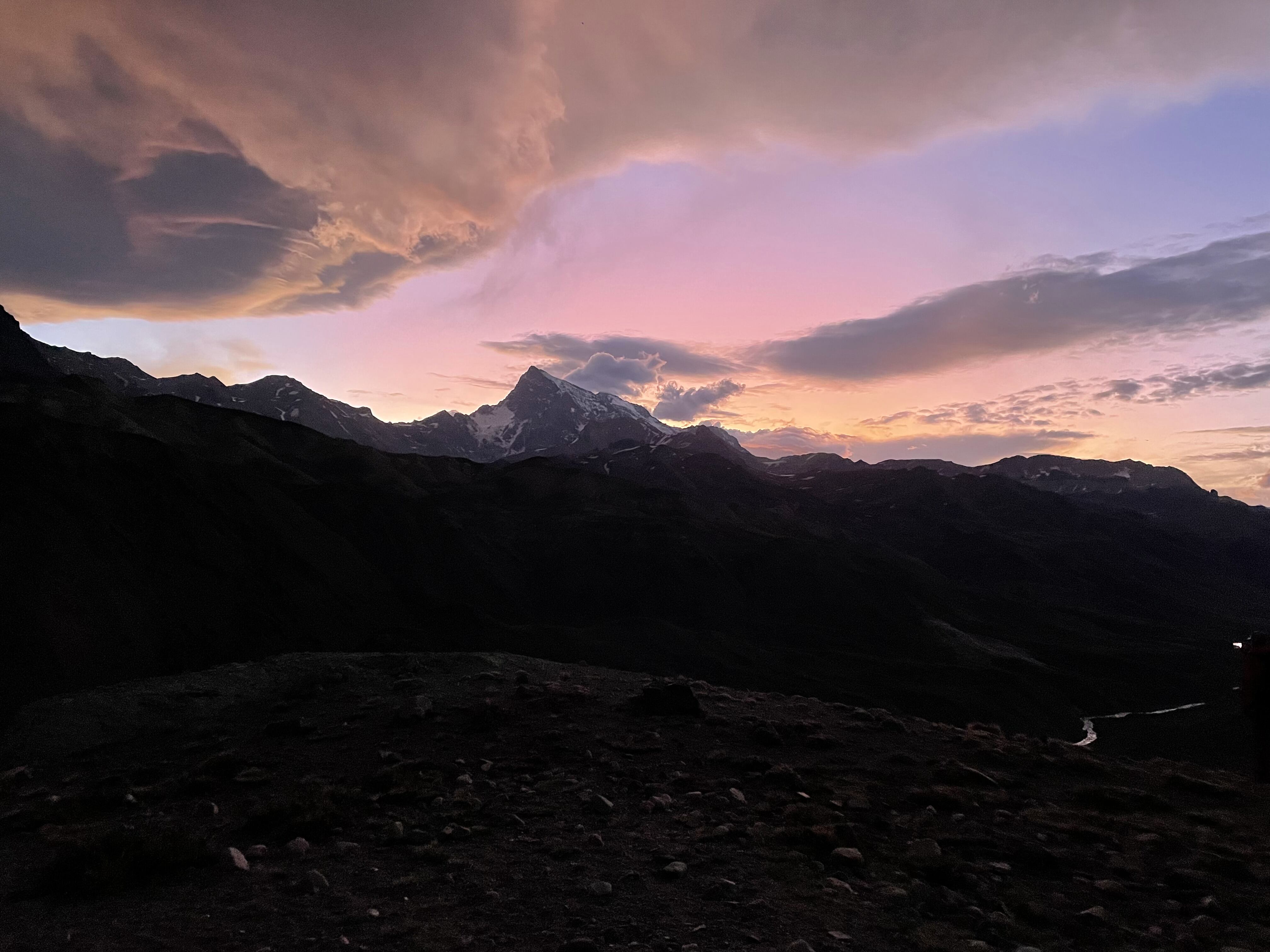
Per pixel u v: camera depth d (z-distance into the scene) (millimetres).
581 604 122312
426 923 6258
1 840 8750
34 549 62906
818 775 10742
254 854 7914
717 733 12711
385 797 9609
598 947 5797
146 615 65312
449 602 104750
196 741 12867
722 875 7332
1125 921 6688
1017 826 9062
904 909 6648
